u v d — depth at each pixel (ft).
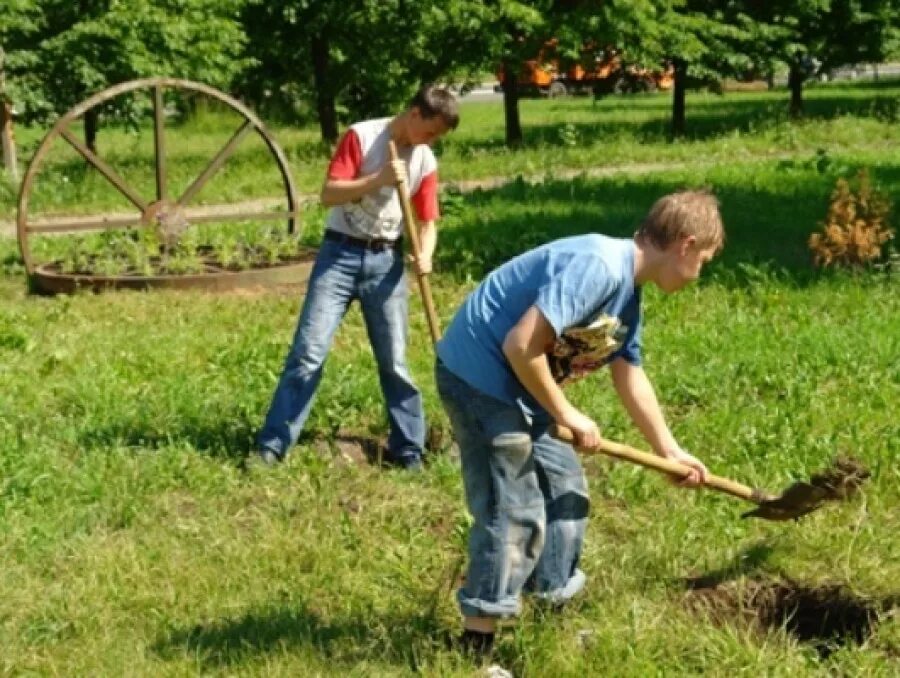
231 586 24.58
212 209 76.07
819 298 42.24
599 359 21.68
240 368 36.86
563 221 60.03
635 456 21.81
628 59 106.32
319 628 23.15
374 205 29.55
